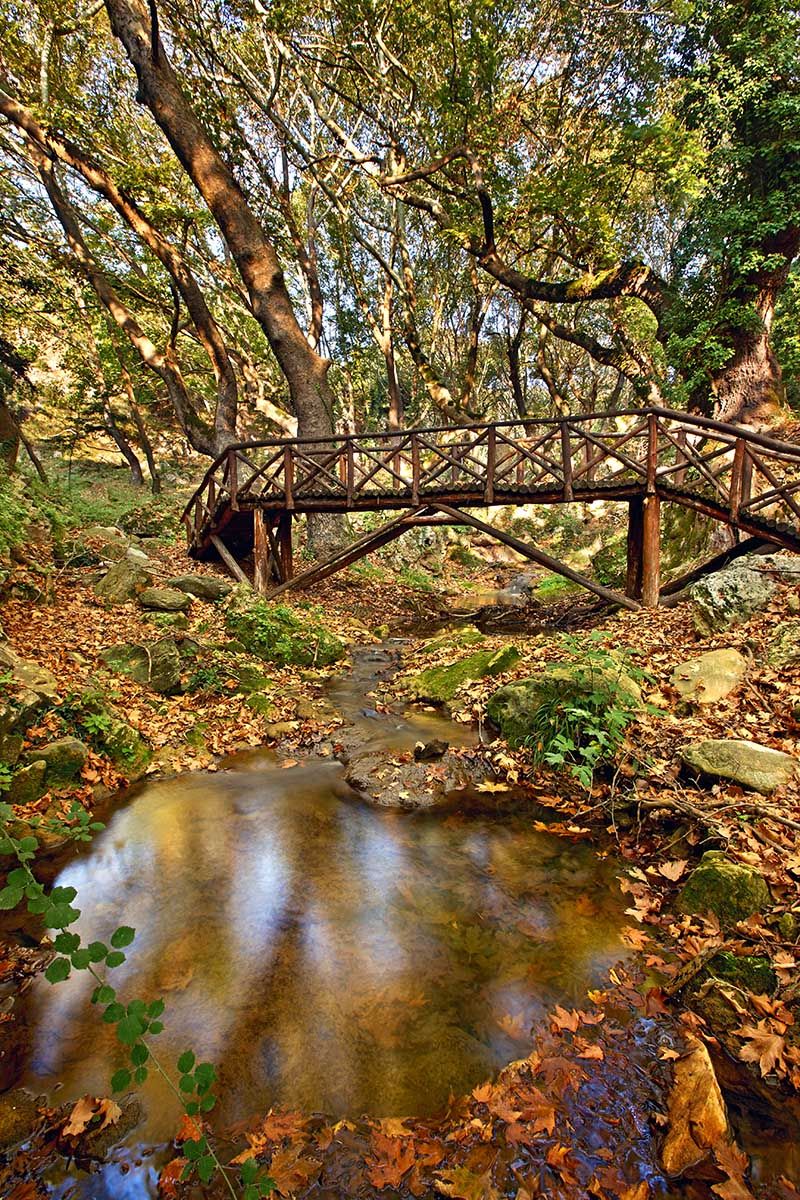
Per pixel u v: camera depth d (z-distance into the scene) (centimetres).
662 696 473
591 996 252
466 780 457
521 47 1334
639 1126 196
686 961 264
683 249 1127
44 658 536
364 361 2650
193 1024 244
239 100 1517
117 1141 196
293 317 1211
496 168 1230
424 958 280
